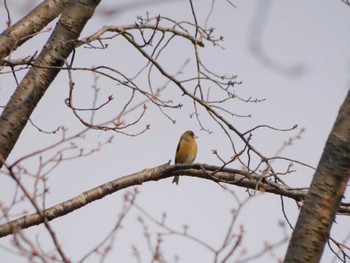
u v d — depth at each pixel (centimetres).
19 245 718
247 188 1218
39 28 1172
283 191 1157
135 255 800
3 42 1116
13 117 1031
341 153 720
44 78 1059
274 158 1123
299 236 714
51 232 732
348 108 732
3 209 770
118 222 791
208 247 770
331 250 975
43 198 754
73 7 1086
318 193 719
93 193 1197
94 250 771
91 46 1106
